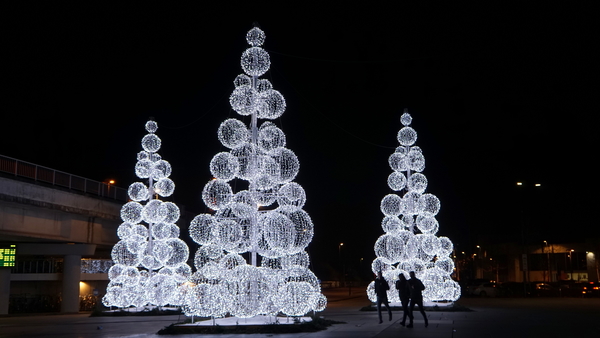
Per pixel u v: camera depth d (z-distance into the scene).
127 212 26.72
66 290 34.34
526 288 49.66
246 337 15.59
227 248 16.48
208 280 17.06
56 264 37.81
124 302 26.52
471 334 15.95
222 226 16.28
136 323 22.27
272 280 16.75
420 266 25.66
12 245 32.81
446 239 25.95
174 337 15.84
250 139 17.62
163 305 26.77
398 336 15.39
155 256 25.81
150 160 27.36
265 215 16.81
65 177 32.94
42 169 31.02
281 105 17.59
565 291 48.88
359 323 19.89
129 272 27.42
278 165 16.88
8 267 32.44
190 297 16.83
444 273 25.89
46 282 38.75
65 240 33.56
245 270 16.38
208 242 17.67
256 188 17.06
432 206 25.48
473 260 80.12
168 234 26.55
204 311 16.50
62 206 32.19
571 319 21.25
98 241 36.44
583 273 68.69
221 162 16.81
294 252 16.47
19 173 29.23
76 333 18.28
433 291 25.20
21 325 22.50
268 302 16.64
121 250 26.97
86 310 37.28
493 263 77.44
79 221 34.59
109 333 18.09
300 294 16.69
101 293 41.41
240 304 16.39
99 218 36.28
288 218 16.34
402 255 24.94
